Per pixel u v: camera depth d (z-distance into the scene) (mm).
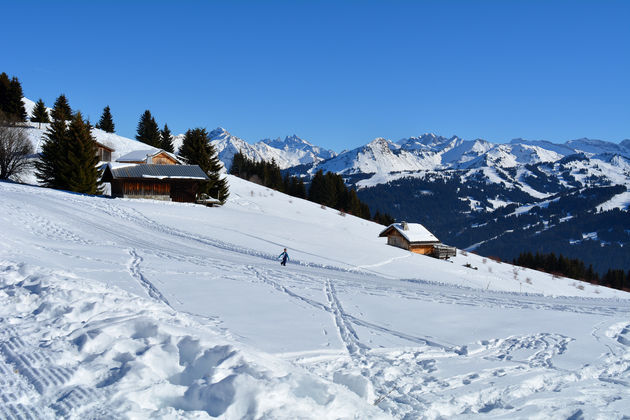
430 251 54312
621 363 10852
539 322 15141
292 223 45375
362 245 40625
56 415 4512
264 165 122750
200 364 6133
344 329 12156
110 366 5824
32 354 5922
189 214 41531
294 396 5457
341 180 109000
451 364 9891
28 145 57812
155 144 105812
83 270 16375
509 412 7480
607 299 29078
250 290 16531
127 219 35562
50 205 35500
